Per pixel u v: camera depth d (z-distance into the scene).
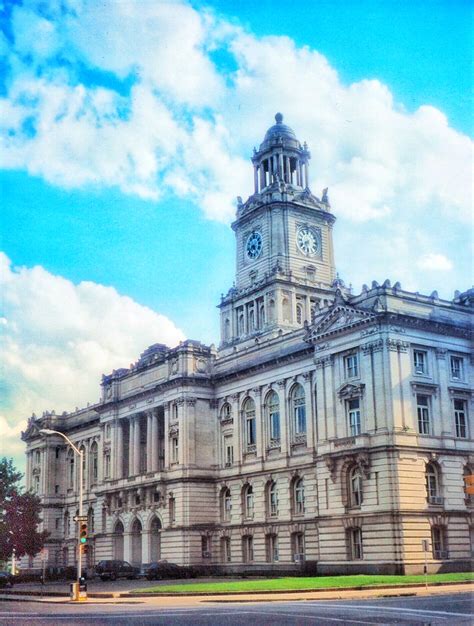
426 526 77.06
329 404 84.81
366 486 79.12
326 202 133.38
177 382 108.88
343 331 83.88
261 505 98.50
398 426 77.81
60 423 149.25
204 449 107.56
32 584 98.44
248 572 95.88
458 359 85.19
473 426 83.88
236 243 136.50
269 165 136.38
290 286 124.06
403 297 81.94
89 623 38.19
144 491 113.44
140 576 99.25
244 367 103.38
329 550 81.88
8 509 111.00
